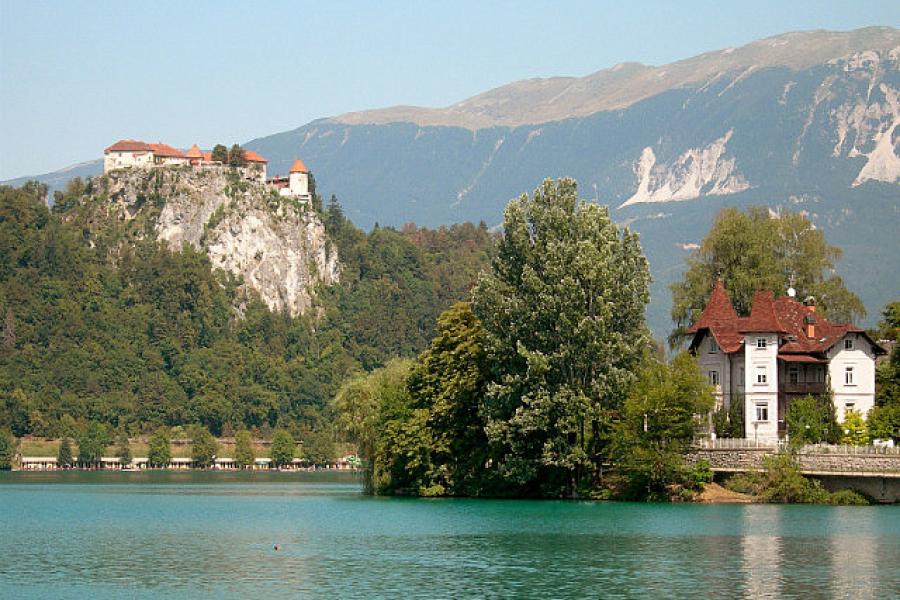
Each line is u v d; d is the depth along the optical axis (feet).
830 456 567.59
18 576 366.43
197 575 365.61
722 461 590.96
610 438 585.22
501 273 616.80
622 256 606.55
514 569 372.38
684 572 364.38
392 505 613.93
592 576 358.02
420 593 331.98
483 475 646.74
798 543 424.05
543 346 587.27
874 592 331.16
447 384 634.43
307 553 413.80
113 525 539.29
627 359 590.96
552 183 612.29
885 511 532.32
